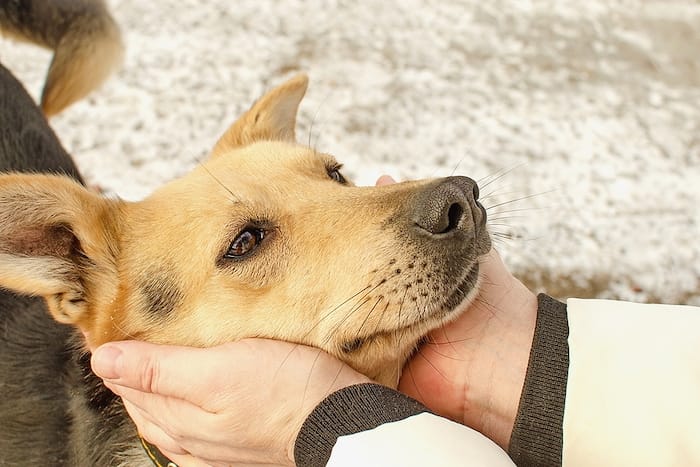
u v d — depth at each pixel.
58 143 0.95
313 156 0.76
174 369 0.64
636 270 1.10
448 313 0.67
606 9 1.61
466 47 1.48
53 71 1.05
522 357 0.69
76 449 0.74
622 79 1.44
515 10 1.59
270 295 0.69
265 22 1.49
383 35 1.49
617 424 0.62
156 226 0.71
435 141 1.27
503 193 1.19
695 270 1.10
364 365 0.69
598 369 0.64
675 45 1.53
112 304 0.71
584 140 1.30
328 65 1.40
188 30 1.45
